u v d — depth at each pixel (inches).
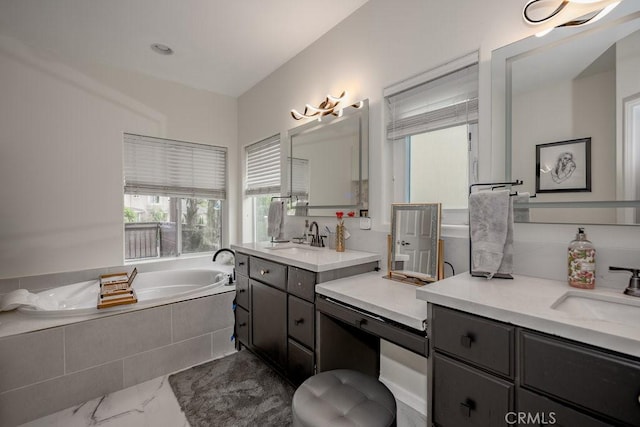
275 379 79.8
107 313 77.6
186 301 88.7
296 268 68.0
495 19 55.8
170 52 103.7
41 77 100.0
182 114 130.0
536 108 50.2
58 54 102.7
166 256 133.0
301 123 104.3
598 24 44.2
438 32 64.7
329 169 92.1
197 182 136.5
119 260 114.9
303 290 65.8
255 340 85.1
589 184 45.0
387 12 75.0
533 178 50.6
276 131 117.0
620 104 42.2
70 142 105.2
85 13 82.4
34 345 67.2
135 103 118.3
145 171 123.3
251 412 67.1
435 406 41.3
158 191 126.3
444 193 68.1
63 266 104.2
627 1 41.7
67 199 104.7
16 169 96.3
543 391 31.9
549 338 31.5
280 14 84.2
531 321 32.6
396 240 67.1
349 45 85.3
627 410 27.0
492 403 35.5
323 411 44.6
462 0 60.6
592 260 42.8
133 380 79.0
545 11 49.8
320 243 93.2
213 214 145.2
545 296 39.6
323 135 94.4
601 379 28.4
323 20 87.4
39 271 100.2
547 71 49.0
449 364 39.5
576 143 46.1
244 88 135.0
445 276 63.9
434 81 66.2
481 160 57.6
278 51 103.8
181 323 87.5
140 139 121.8
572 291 42.2
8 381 64.4
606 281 43.9
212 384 78.0
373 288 58.5
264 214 139.7
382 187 76.5
